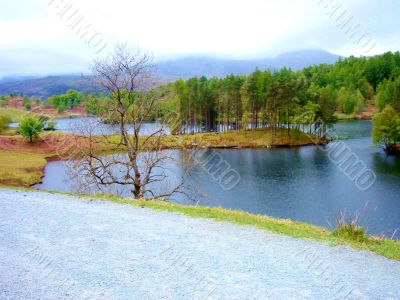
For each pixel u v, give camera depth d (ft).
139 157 97.25
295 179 175.22
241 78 405.80
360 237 42.34
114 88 84.53
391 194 143.43
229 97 352.08
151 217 47.34
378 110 419.54
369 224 108.99
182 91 348.79
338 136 331.57
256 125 360.28
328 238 41.06
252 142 310.24
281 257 34.30
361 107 496.23
